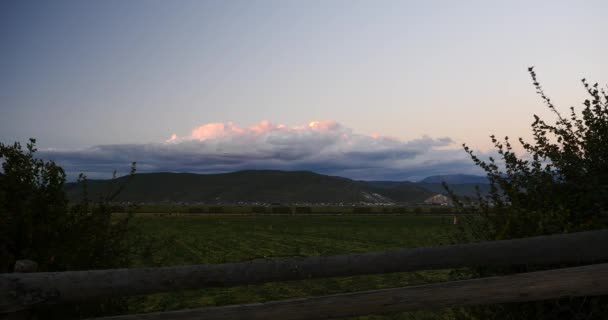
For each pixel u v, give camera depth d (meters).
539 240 2.71
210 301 11.99
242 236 45.41
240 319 2.40
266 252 28.33
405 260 2.65
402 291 2.49
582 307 3.39
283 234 48.78
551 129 4.59
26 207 4.16
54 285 2.29
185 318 2.38
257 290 13.54
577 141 4.41
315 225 71.56
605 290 2.47
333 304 2.45
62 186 4.50
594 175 4.16
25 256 3.91
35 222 4.16
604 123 4.30
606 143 4.18
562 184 4.27
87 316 3.84
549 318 3.50
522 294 2.49
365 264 2.62
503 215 4.21
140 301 5.08
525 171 4.52
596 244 2.67
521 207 4.24
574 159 4.26
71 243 4.24
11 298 2.20
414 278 14.74
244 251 29.16
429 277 14.80
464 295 2.50
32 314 2.31
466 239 4.54
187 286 2.48
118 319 2.36
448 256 2.68
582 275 2.49
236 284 2.53
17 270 2.46
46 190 4.37
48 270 4.01
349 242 36.47
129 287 2.40
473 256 2.69
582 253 2.68
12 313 2.21
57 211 4.31
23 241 3.98
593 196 3.92
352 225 71.00
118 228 4.86
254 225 72.06
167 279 2.46
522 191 4.40
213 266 2.53
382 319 9.02
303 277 2.58
